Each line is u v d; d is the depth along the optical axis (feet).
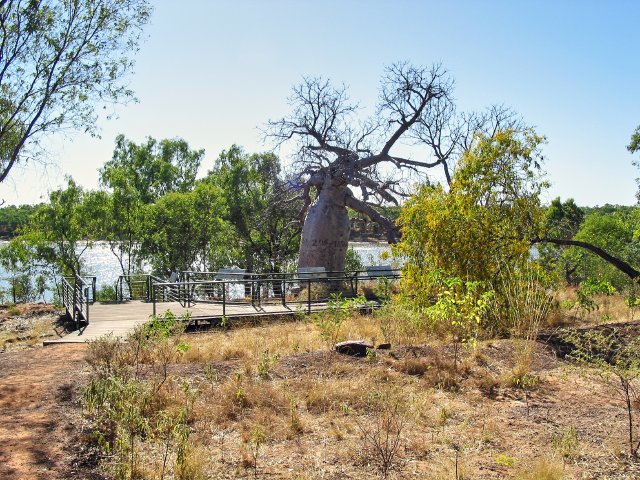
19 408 21.20
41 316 55.83
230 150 129.80
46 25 49.34
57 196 105.50
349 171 71.36
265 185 116.67
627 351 25.85
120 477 15.48
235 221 117.70
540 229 40.50
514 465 17.08
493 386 25.27
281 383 25.16
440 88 76.89
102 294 100.17
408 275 40.60
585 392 24.43
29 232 106.11
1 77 50.08
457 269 38.24
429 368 26.81
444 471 16.60
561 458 17.60
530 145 39.88
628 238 88.28
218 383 25.02
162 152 173.68
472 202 39.45
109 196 107.14
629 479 16.20
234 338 37.47
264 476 16.51
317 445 18.85
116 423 18.88
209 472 16.74
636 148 82.89
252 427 20.33
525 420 21.18
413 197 42.60
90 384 21.17
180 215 102.58
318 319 39.52
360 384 24.84
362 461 17.49
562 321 39.70
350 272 70.90
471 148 40.98
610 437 19.44
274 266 112.78
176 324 32.50
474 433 19.84
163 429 18.90
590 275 74.33
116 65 52.75
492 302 36.22
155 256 103.60
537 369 27.91
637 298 41.93
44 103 51.16
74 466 16.53
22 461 16.51
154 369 27.25
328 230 73.31
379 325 38.37
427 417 21.40
